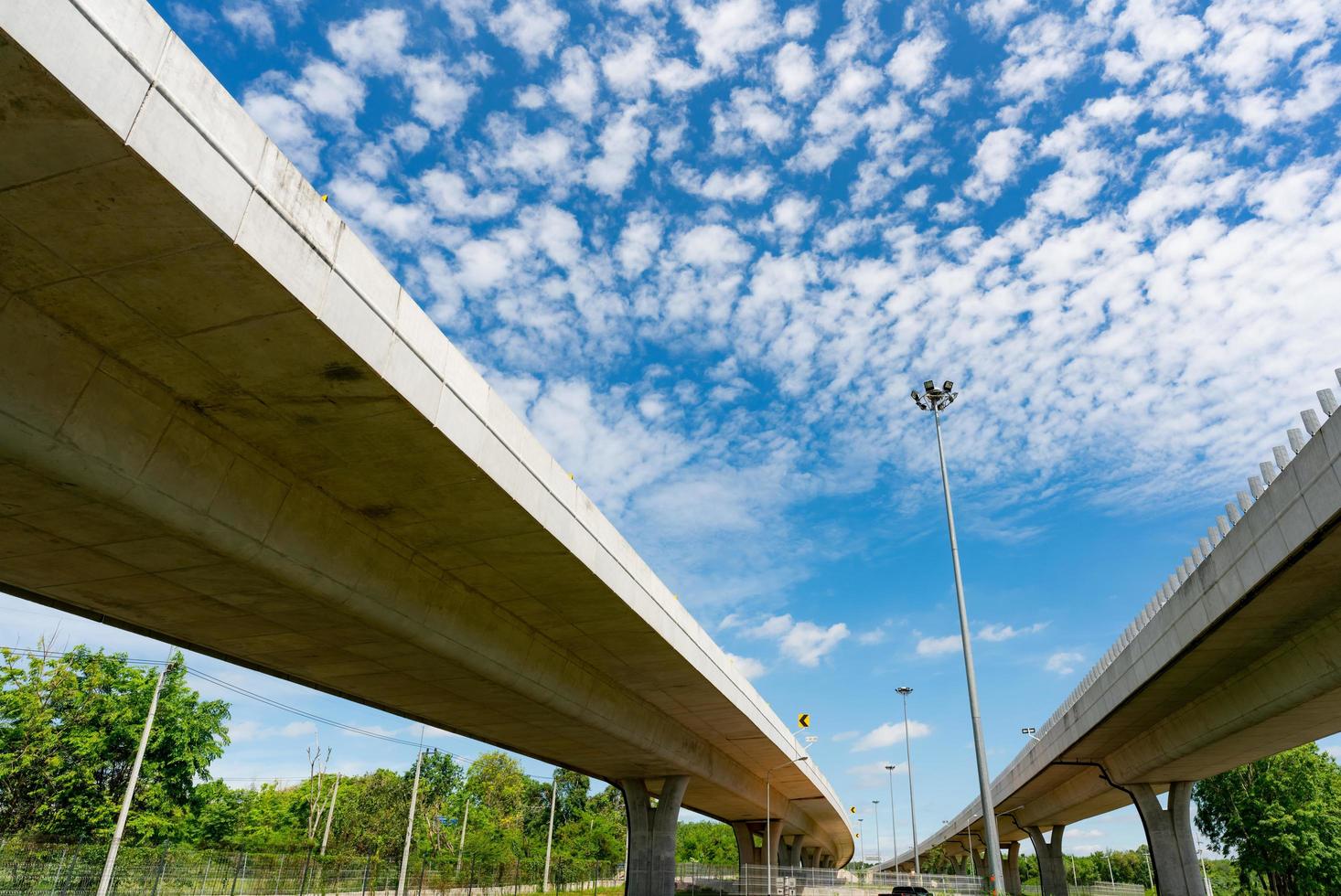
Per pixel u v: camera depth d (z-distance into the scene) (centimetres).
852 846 12500
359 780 9306
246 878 4484
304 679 2703
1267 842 5962
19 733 4569
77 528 1577
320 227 1236
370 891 5247
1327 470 1778
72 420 1270
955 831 10219
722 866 6612
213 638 2272
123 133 912
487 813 9512
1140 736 4241
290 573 1716
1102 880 17438
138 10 943
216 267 1118
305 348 1293
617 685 3347
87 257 1097
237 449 1564
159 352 1306
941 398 3434
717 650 3431
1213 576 2411
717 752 4819
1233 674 3008
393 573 2000
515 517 1878
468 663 2370
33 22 812
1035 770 5506
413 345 1453
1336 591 2177
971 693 2891
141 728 4994
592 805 12756
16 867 3453
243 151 1092
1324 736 3312
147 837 4806
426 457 1625
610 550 2325
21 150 919
